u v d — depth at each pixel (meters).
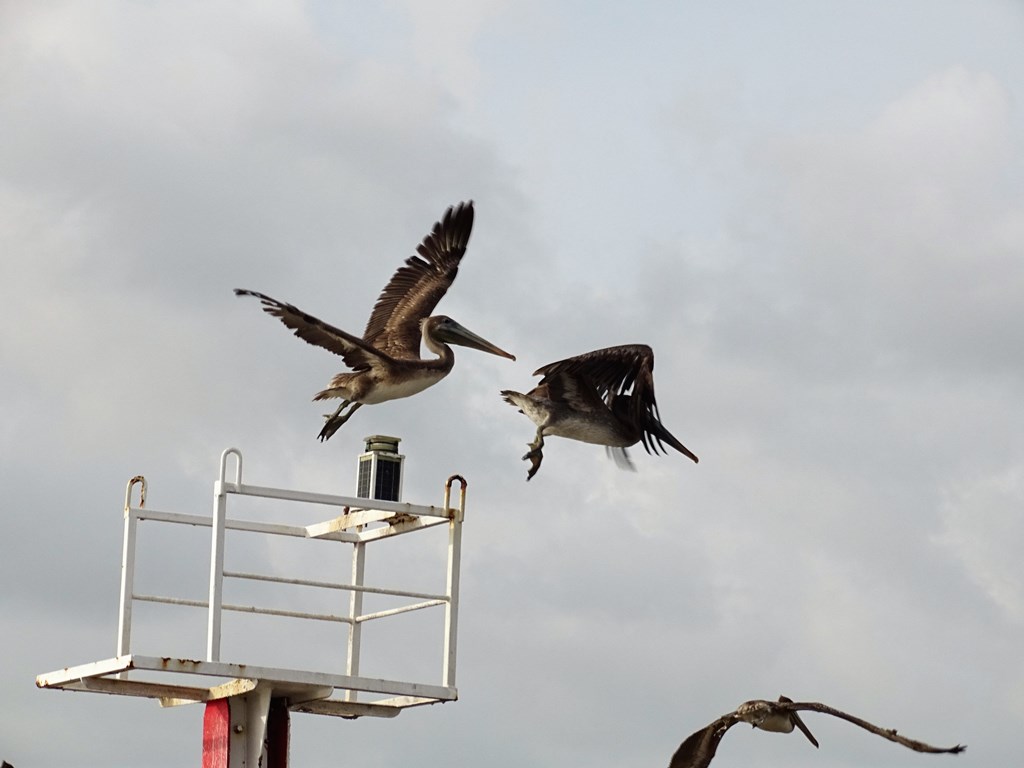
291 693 19.14
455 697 18.50
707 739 12.37
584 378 19.64
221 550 17.89
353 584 19.06
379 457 19.56
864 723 11.81
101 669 17.77
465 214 24.95
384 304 24.28
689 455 19.92
